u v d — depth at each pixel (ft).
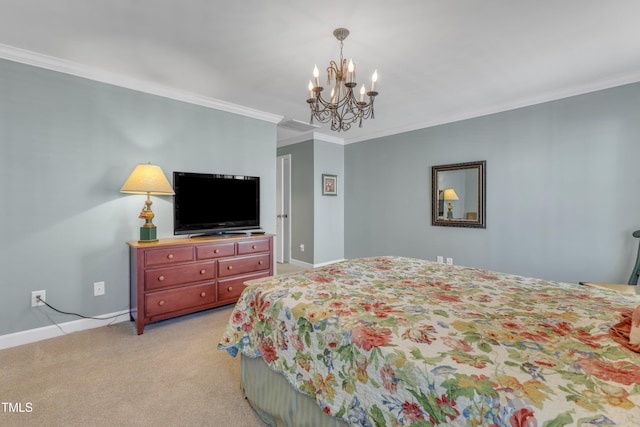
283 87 9.52
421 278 5.68
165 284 8.43
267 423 4.81
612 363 2.62
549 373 2.50
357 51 7.33
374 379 3.09
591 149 9.31
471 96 10.30
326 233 16.46
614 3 5.54
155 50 7.30
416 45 7.07
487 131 11.57
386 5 5.64
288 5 5.64
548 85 9.40
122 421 4.85
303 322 4.05
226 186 10.73
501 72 8.48
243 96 10.31
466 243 12.28
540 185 10.33
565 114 9.78
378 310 4.00
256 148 12.09
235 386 5.81
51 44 7.04
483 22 6.16
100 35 6.66
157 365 6.51
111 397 5.43
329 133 15.69
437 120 12.95
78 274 8.22
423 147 13.57
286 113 12.18
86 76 8.23
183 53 7.45
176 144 9.96
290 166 17.19
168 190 8.68
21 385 5.75
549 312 3.87
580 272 9.59
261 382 4.90
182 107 10.09
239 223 11.07
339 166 16.99
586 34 6.59
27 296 7.52
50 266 7.82
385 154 15.10
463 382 2.48
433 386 2.60
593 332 3.26
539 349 2.89
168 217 9.80
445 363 2.73
